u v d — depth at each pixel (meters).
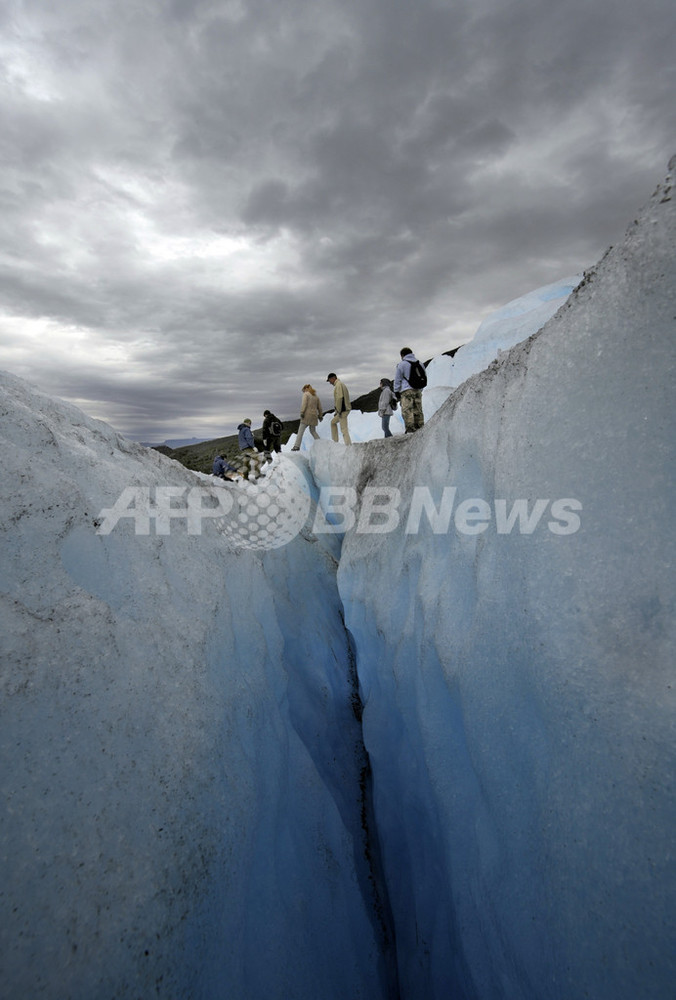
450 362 6.99
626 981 0.92
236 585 2.29
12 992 0.86
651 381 1.16
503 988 1.36
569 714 1.17
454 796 1.86
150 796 1.26
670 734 0.99
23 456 1.60
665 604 1.07
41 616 1.31
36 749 1.11
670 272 1.14
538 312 4.97
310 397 6.33
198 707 1.55
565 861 1.10
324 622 3.45
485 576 1.69
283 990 1.43
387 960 2.10
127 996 1.00
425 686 2.17
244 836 1.47
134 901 1.10
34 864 0.99
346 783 2.68
